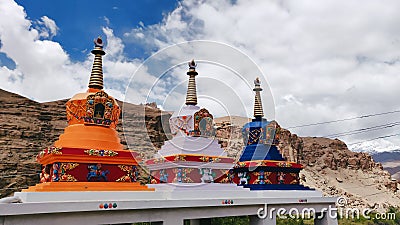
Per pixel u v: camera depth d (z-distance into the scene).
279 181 20.77
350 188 145.75
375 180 160.88
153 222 14.04
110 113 14.98
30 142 74.56
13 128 75.25
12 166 65.00
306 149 170.12
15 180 62.47
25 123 79.06
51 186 12.38
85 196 12.52
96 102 14.70
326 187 135.50
